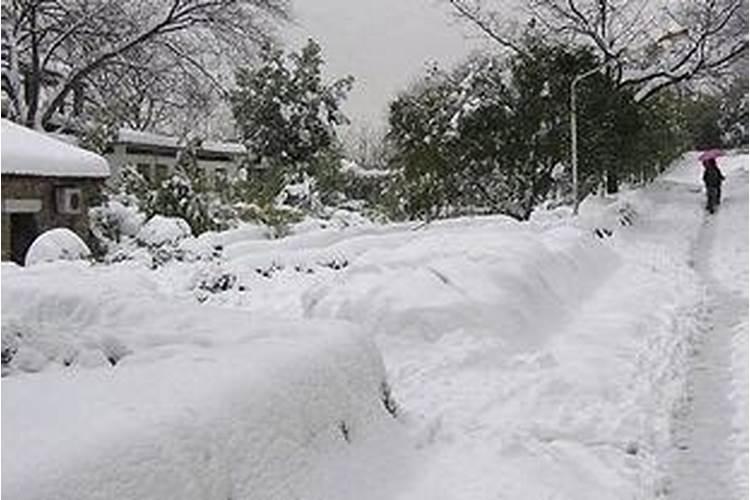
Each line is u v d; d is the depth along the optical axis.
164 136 37.59
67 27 34.41
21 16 33.59
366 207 31.97
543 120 21.75
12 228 18.78
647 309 11.23
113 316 7.62
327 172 33.38
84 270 12.28
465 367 8.25
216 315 7.45
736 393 7.68
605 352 8.96
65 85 34.59
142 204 22.17
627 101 25.19
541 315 10.01
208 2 35.38
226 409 4.79
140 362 5.79
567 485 5.87
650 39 28.38
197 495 4.32
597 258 14.58
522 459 6.24
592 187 25.83
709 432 6.87
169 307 7.74
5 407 4.55
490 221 18.52
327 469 5.39
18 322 6.50
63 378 5.21
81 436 4.07
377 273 9.95
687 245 18.50
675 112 42.25
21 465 3.73
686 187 33.62
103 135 30.77
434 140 22.27
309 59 38.69
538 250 11.66
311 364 5.77
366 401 6.26
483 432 6.73
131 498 3.96
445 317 8.84
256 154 38.41
